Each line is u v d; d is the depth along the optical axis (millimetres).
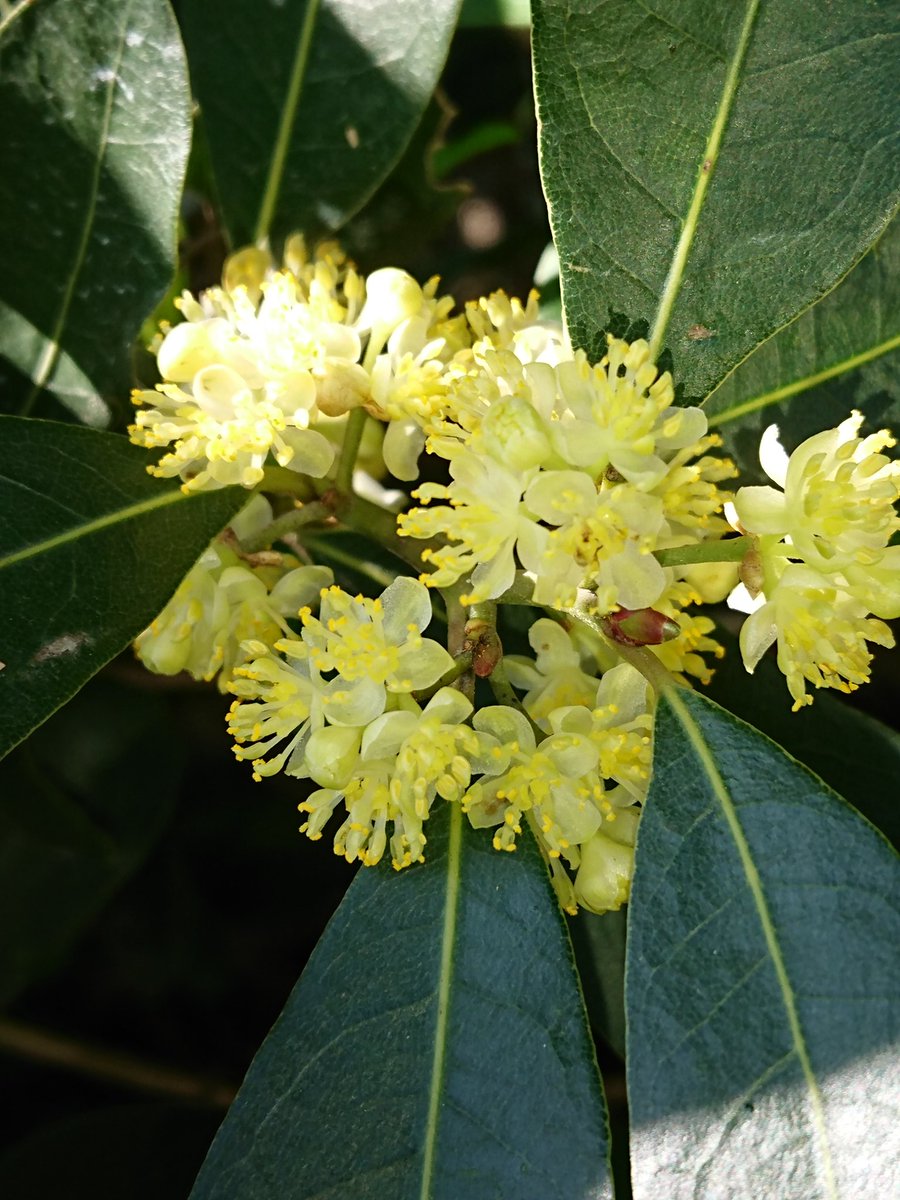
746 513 91
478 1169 91
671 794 91
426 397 100
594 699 100
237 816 171
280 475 110
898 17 94
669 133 95
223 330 100
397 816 93
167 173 107
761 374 112
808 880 89
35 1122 169
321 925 176
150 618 98
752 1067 86
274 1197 92
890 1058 85
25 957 148
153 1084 161
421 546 108
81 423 115
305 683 95
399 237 150
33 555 97
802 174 95
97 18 104
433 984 95
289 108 127
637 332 97
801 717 114
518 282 175
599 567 87
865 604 92
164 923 175
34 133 107
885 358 110
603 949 120
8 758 145
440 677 93
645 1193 84
